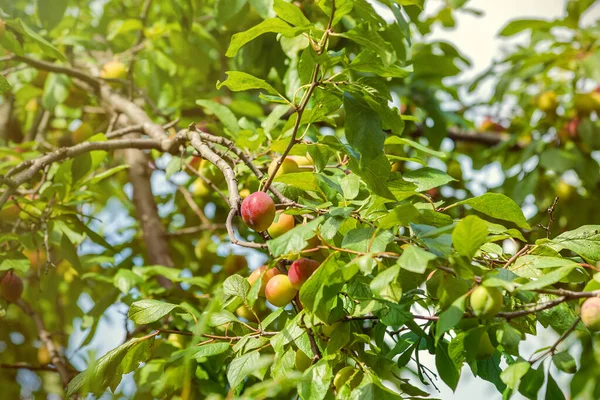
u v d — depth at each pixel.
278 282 1.24
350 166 1.24
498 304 1.10
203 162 1.67
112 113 2.10
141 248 2.07
